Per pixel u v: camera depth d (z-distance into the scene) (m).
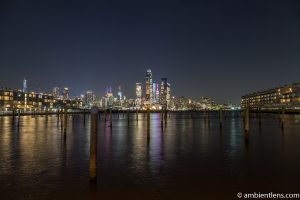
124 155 25.62
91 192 14.76
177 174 18.28
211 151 27.81
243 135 44.03
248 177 17.38
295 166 20.31
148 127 36.44
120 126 70.06
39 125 71.06
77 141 36.47
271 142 34.47
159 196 14.12
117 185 15.89
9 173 18.52
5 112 148.38
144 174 18.31
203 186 15.62
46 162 22.16
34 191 14.87
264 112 181.75
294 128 57.28
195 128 60.88
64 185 15.88
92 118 16.72
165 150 28.62
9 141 36.25
